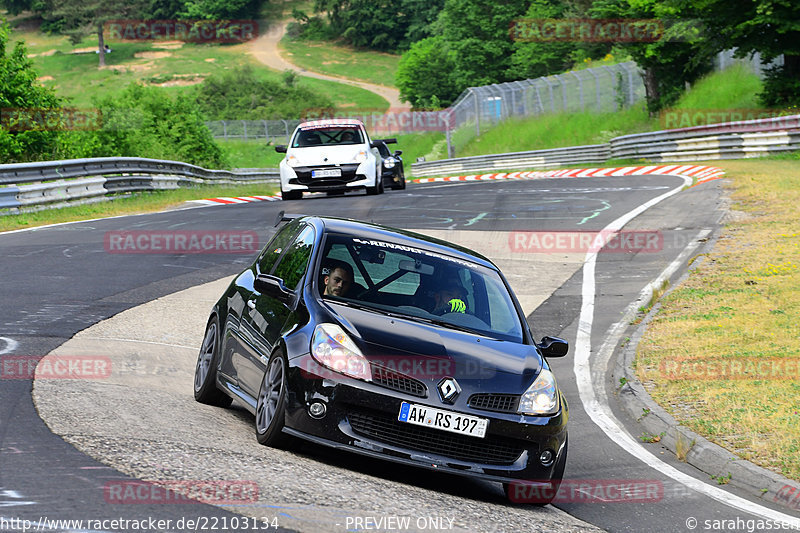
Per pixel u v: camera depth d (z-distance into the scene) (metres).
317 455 15.85
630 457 19.27
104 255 39.41
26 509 10.67
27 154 89.19
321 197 68.19
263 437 15.70
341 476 14.52
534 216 54.47
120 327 25.91
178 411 17.44
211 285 34.12
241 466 13.84
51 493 11.39
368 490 13.88
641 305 33.75
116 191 67.69
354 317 16.19
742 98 119.44
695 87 131.12
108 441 14.23
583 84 157.25
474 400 15.36
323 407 14.91
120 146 115.50
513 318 18.17
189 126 140.25
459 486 16.22
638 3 123.31
